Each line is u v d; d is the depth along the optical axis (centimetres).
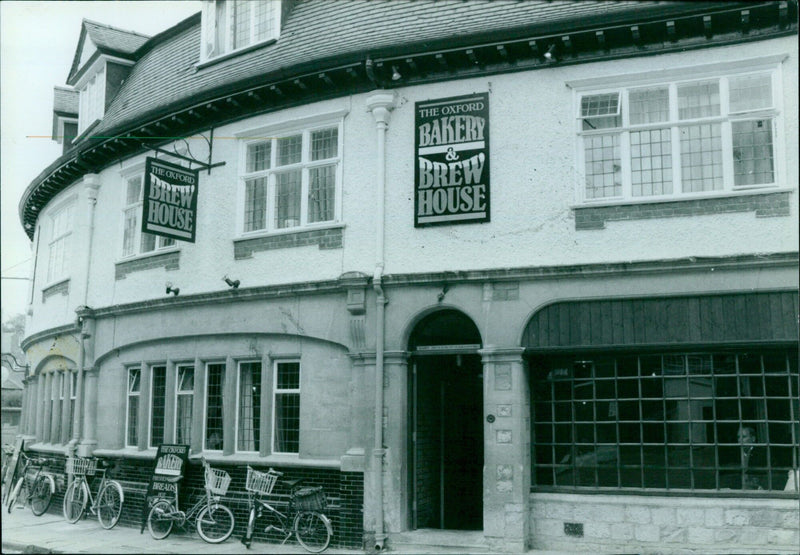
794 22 1024
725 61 1052
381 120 1220
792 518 983
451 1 1244
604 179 1114
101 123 1708
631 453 1067
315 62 1232
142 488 1385
